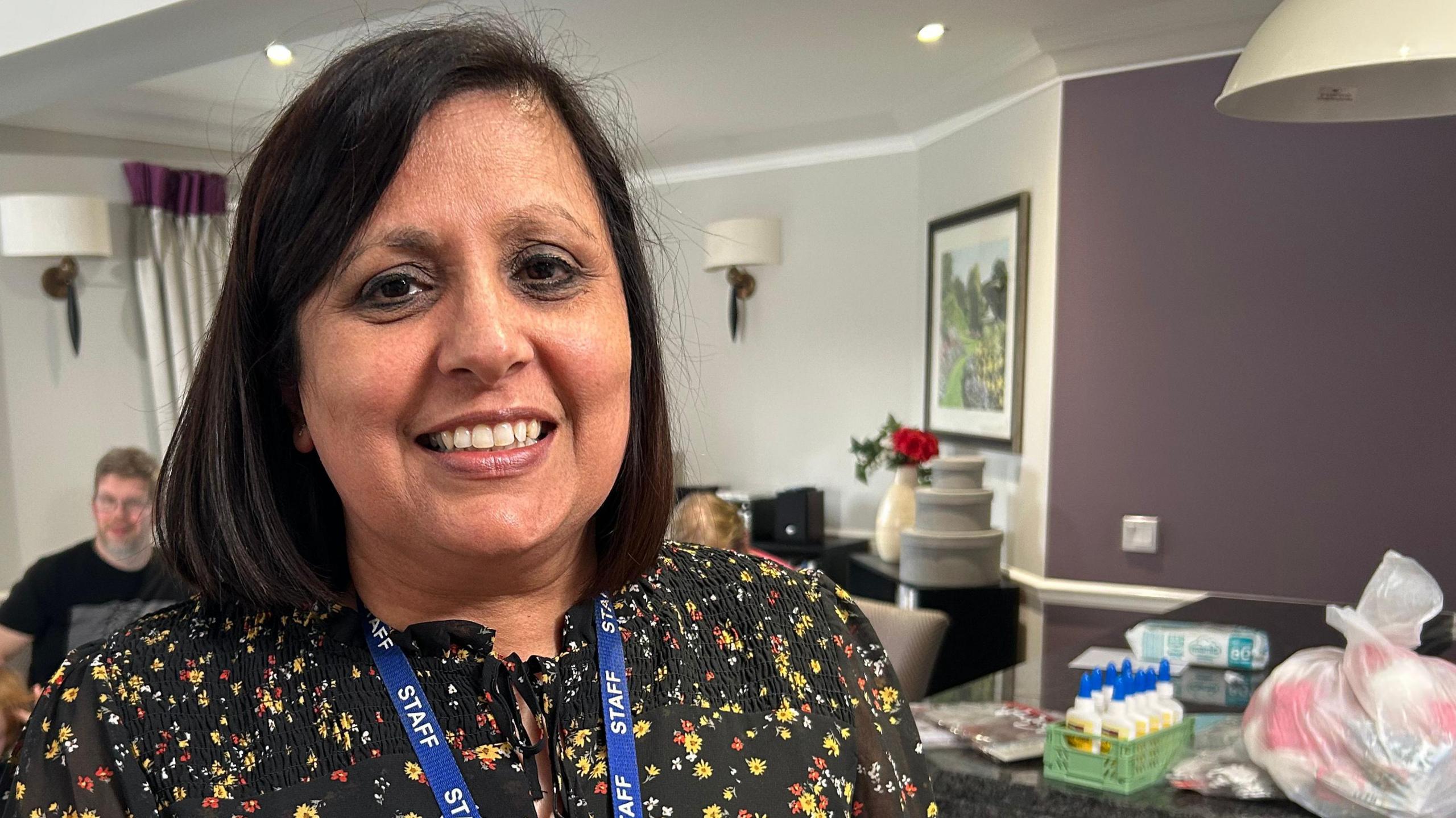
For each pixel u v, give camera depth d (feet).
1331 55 4.17
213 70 12.13
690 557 2.54
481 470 1.80
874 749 2.38
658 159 16.65
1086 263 11.07
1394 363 9.75
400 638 1.99
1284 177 10.07
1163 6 9.98
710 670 2.27
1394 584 4.38
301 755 1.89
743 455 16.89
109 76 10.32
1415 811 3.73
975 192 13.25
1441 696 3.90
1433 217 9.50
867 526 16.06
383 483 1.80
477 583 2.02
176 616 2.03
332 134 1.78
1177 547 10.80
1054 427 11.39
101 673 1.88
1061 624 11.41
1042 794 4.32
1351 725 3.93
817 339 16.19
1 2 9.46
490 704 1.97
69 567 9.31
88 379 14.61
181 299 14.99
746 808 2.10
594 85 2.28
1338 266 9.91
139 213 14.85
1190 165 10.48
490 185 1.79
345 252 1.77
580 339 1.87
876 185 15.55
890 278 15.53
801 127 15.23
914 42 11.21
